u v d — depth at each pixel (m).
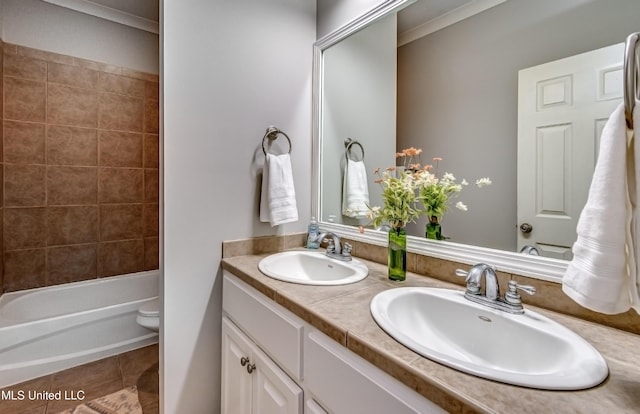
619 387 0.52
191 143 1.35
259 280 1.11
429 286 1.05
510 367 0.75
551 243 0.89
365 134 1.48
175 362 1.34
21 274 2.11
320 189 1.72
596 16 0.81
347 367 0.70
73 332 1.92
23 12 2.06
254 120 1.53
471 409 0.48
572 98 0.86
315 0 1.74
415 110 1.27
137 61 2.54
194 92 1.35
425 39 1.23
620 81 0.78
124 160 2.51
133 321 2.14
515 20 0.97
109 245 2.46
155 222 2.68
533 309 0.86
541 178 0.92
